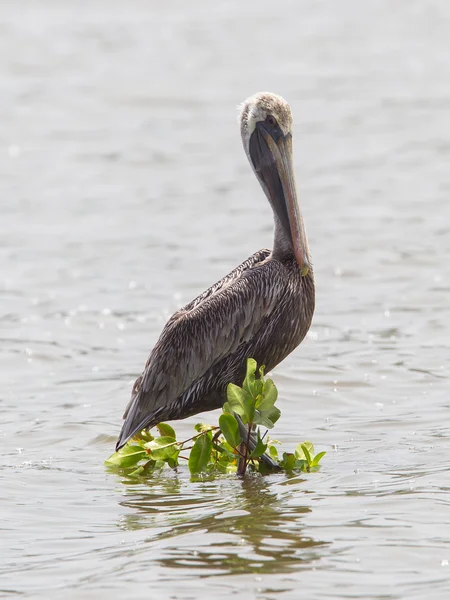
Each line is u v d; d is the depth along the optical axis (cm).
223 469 1037
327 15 6259
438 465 989
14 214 2595
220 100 4197
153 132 3709
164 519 877
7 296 1842
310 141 3447
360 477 966
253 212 2564
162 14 6359
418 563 745
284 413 1210
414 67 4741
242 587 713
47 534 854
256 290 1034
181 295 1830
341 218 2428
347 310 1697
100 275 1989
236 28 5891
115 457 1038
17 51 5281
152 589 716
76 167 3192
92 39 5612
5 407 1272
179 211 2595
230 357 1046
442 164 3017
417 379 1318
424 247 2103
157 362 1048
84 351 1517
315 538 801
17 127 3806
